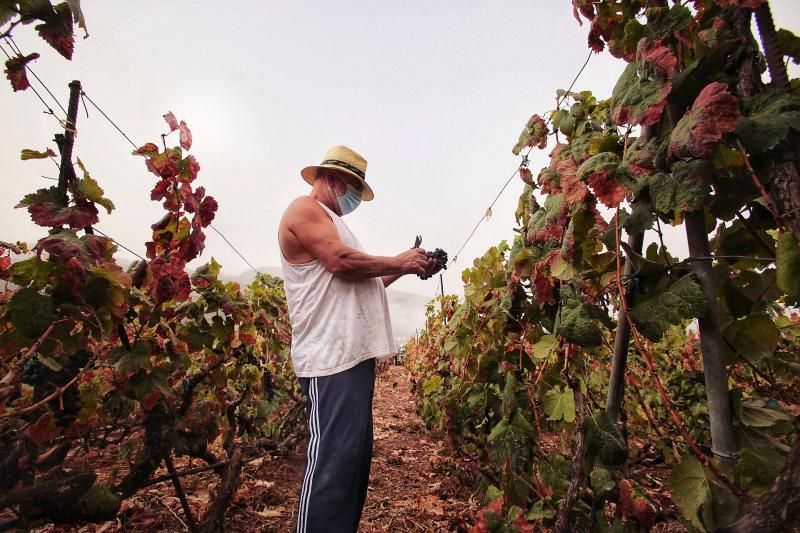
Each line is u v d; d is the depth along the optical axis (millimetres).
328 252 1735
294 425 4047
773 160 867
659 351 3500
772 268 1160
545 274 1572
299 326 1835
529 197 1969
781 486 687
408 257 1810
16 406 1792
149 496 2732
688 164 948
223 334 2539
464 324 2674
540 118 1973
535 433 1733
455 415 2738
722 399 988
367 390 1765
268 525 2488
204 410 2207
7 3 1233
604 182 1046
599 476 1285
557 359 1744
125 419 2465
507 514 1509
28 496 1439
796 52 1008
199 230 2098
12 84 1343
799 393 1599
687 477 993
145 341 2064
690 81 979
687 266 1075
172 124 2037
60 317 1444
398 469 3613
